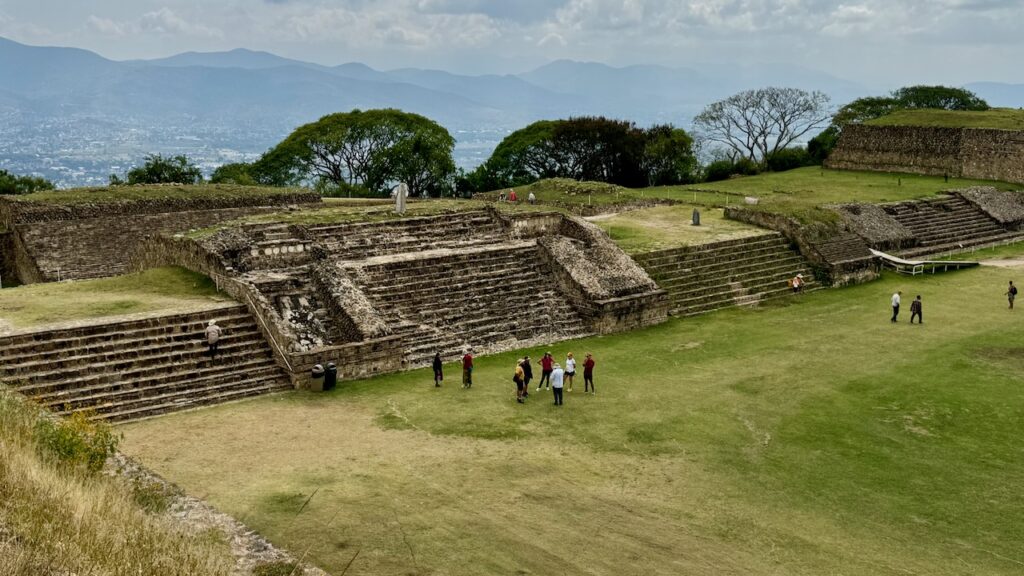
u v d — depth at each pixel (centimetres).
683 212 5116
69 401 2188
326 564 1393
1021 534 1711
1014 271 4534
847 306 3819
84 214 4656
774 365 2898
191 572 1168
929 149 7094
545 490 1816
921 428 2309
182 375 2414
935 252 4975
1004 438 2242
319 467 1870
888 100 9544
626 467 1995
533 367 2853
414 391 2541
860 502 1850
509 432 2194
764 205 4988
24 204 4572
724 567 1510
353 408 2355
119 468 1623
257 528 1517
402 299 3122
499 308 3266
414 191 8294
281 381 2525
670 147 8169
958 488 1934
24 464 1332
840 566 1549
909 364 2903
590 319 3328
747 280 4009
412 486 1786
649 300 3450
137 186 5378
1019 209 5866
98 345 2392
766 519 1742
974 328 3397
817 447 2169
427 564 1423
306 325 2775
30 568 1038
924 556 1608
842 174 7456
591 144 8350
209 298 2833
